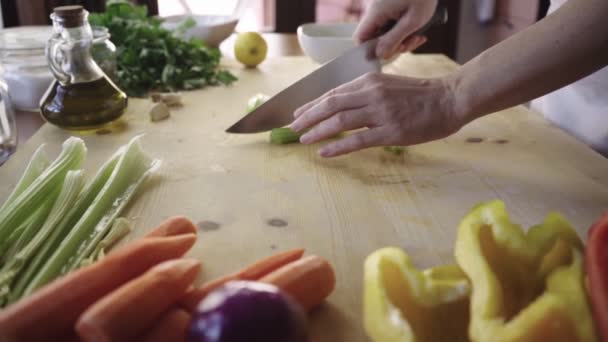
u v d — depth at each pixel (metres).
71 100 0.95
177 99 1.12
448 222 0.70
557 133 0.97
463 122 0.79
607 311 0.39
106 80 1.00
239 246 0.65
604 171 0.83
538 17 1.84
